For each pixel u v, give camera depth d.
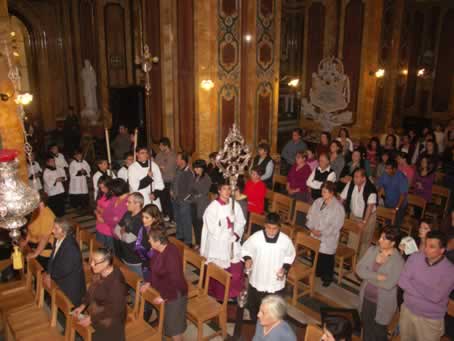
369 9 13.50
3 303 5.23
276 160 11.90
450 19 17.02
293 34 19.50
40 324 4.74
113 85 17.25
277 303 3.39
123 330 4.21
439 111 17.88
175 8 10.37
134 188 7.01
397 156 8.70
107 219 5.95
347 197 6.98
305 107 15.28
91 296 4.11
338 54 14.45
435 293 4.09
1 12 6.27
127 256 5.48
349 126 14.50
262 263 5.04
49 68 17.70
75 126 15.12
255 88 11.07
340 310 5.14
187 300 4.83
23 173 6.85
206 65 10.23
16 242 3.48
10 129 6.65
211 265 5.29
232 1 10.31
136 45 17.19
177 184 7.62
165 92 11.07
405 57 17.59
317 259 6.34
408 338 4.42
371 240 6.97
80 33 17.14
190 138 10.86
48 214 5.62
